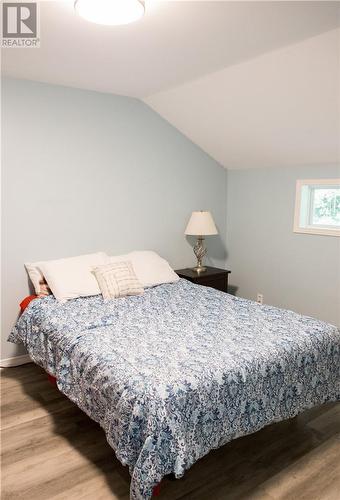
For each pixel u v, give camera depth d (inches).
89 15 70.2
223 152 158.9
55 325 97.3
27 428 91.9
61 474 77.0
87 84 124.0
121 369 72.8
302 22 78.9
